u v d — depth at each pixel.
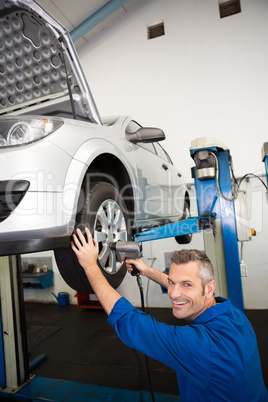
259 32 3.67
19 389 2.20
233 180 1.76
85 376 2.37
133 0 4.26
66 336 3.27
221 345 0.71
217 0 3.93
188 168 3.81
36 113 1.52
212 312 0.80
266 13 3.66
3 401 2.14
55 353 2.85
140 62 4.21
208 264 0.81
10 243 0.84
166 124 3.96
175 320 3.47
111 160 1.46
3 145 0.93
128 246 1.07
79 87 1.31
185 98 3.91
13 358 2.29
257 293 3.58
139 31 4.30
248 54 3.68
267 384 2.02
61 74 1.31
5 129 0.96
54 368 2.55
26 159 0.92
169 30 4.12
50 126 1.05
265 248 3.54
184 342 0.69
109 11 4.04
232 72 3.73
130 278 4.18
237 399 0.71
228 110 3.69
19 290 2.43
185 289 0.78
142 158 1.86
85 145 1.14
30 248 0.87
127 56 4.31
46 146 0.98
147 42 4.23
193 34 3.99
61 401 1.96
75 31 4.25
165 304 4.01
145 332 0.71
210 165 1.50
